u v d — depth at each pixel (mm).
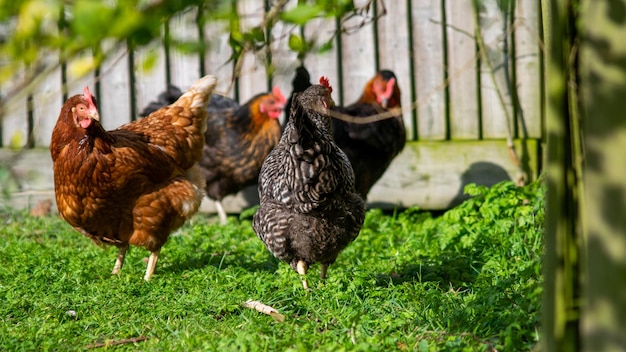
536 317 4742
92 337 5172
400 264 7012
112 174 6621
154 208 6863
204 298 5910
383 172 9445
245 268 7121
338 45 10000
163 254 7758
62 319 5586
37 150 10039
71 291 6262
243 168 9781
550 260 3242
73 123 6648
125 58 10102
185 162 7281
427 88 10031
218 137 9727
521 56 9867
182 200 6988
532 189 8453
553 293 3242
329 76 10031
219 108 9898
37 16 2217
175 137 7215
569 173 3332
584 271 3150
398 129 9203
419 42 9977
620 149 2824
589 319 2975
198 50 2949
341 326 5168
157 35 2650
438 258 7043
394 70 10016
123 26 2191
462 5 9836
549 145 3174
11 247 7762
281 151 6121
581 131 3332
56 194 6926
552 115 3141
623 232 2842
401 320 5176
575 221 3350
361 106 9172
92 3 2135
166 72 10172
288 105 8984
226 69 10195
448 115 10047
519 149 9891
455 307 5453
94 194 6664
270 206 6066
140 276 6828
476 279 6238
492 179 9961
